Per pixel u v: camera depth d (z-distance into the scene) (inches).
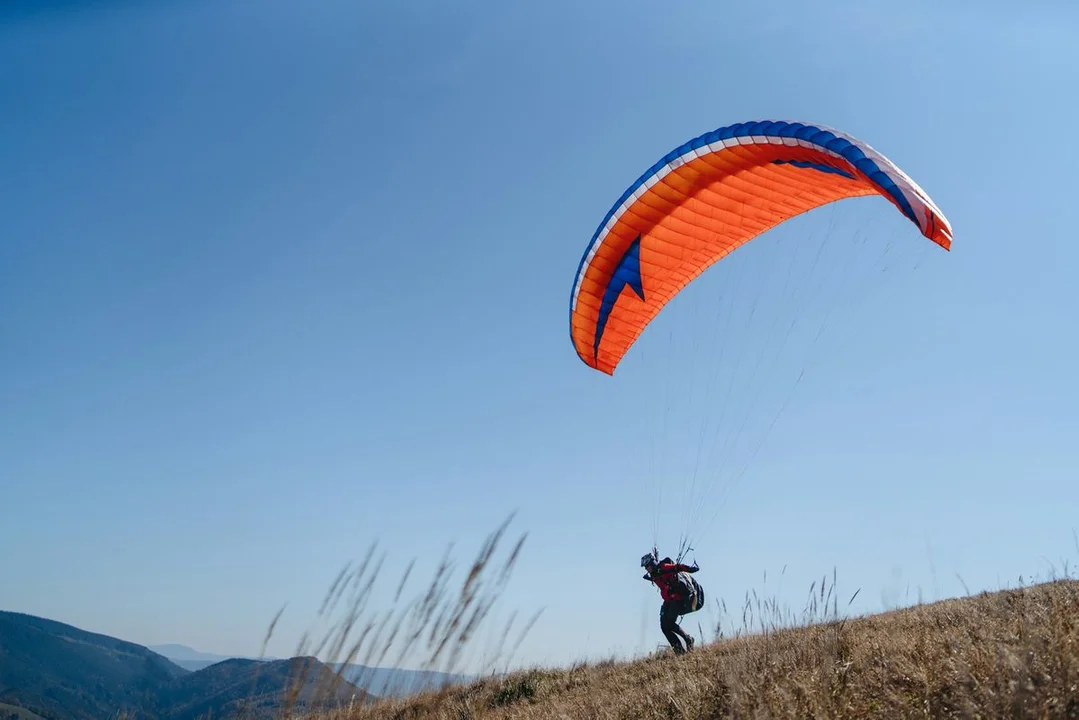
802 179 576.1
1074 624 251.3
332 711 229.0
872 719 228.7
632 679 401.1
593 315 674.2
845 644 310.8
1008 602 355.6
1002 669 221.5
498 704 445.7
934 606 451.5
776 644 305.6
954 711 218.8
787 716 234.4
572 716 327.0
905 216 434.3
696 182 598.2
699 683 301.3
